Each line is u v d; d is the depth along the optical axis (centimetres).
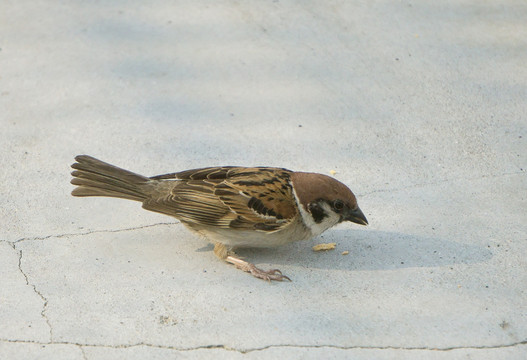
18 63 1373
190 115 1258
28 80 1329
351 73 1371
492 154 1180
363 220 930
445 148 1194
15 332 828
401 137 1219
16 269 928
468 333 841
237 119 1252
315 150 1184
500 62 1408
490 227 1023
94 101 1284
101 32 1465
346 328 845
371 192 1095
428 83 1351
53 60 1384
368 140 1211
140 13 1532
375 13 1551
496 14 1559
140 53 1407
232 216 922
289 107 1285
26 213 1035
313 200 916
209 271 943
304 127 1238
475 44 1459
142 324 846
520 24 1527
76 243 984
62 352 803
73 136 1199
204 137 1206
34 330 832
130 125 1229
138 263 952
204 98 1298
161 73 1357
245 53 1413
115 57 1395
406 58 1416
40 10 1538
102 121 1236
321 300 891
